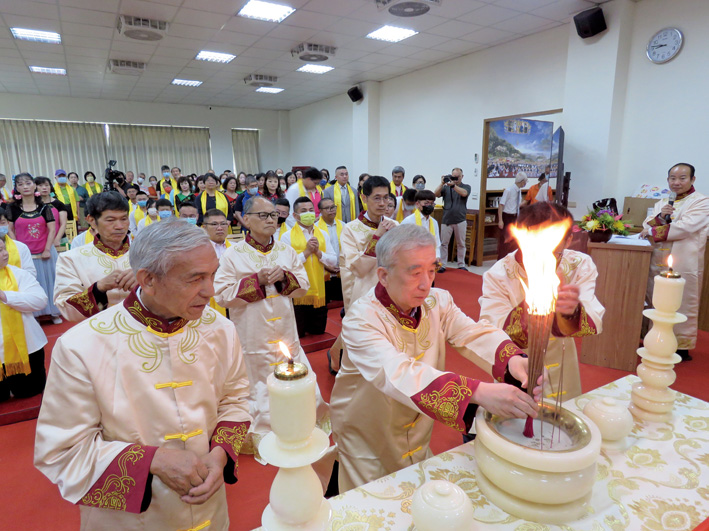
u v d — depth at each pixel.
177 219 0.93
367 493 0.89
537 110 6.03
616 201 5.05
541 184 6.11
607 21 4.81
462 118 7.21
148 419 0.96
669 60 4.50
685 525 0.79
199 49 6.80
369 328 1.14
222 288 2.28
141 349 0.96
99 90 9.73
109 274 1.86
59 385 0.90
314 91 10.05
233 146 12.78
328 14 5.38
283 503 0.60
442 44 6.43
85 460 0.88
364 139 9.23
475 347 1.23
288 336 2.34
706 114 4.29
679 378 3.01
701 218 3.13
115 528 0.97
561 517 0.78
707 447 1.04
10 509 1.83
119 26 5.66
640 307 3.03
